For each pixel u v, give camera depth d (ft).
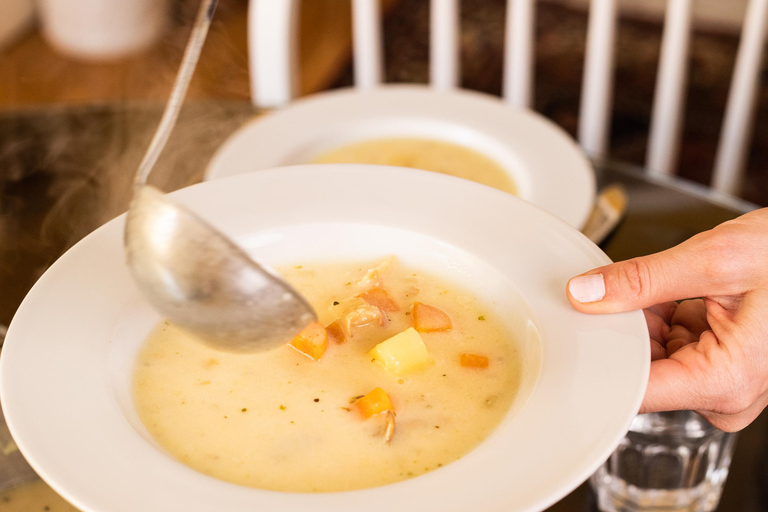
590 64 2.85
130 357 1.58
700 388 1.65
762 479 1.73
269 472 1.47
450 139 2.29
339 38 6.08
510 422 1.45
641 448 1.71
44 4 5.82
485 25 6.05
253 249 1.72
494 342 1.62
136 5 5.77
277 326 1.47
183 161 2.16
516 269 1.63
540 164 2.17
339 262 1.74
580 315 1.56
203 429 1.52
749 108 2.78
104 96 5.38
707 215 2.05
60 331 1.54
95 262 1.61
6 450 1.63
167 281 1.44
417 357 1.59
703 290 1.66
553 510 1.67
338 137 2.29
